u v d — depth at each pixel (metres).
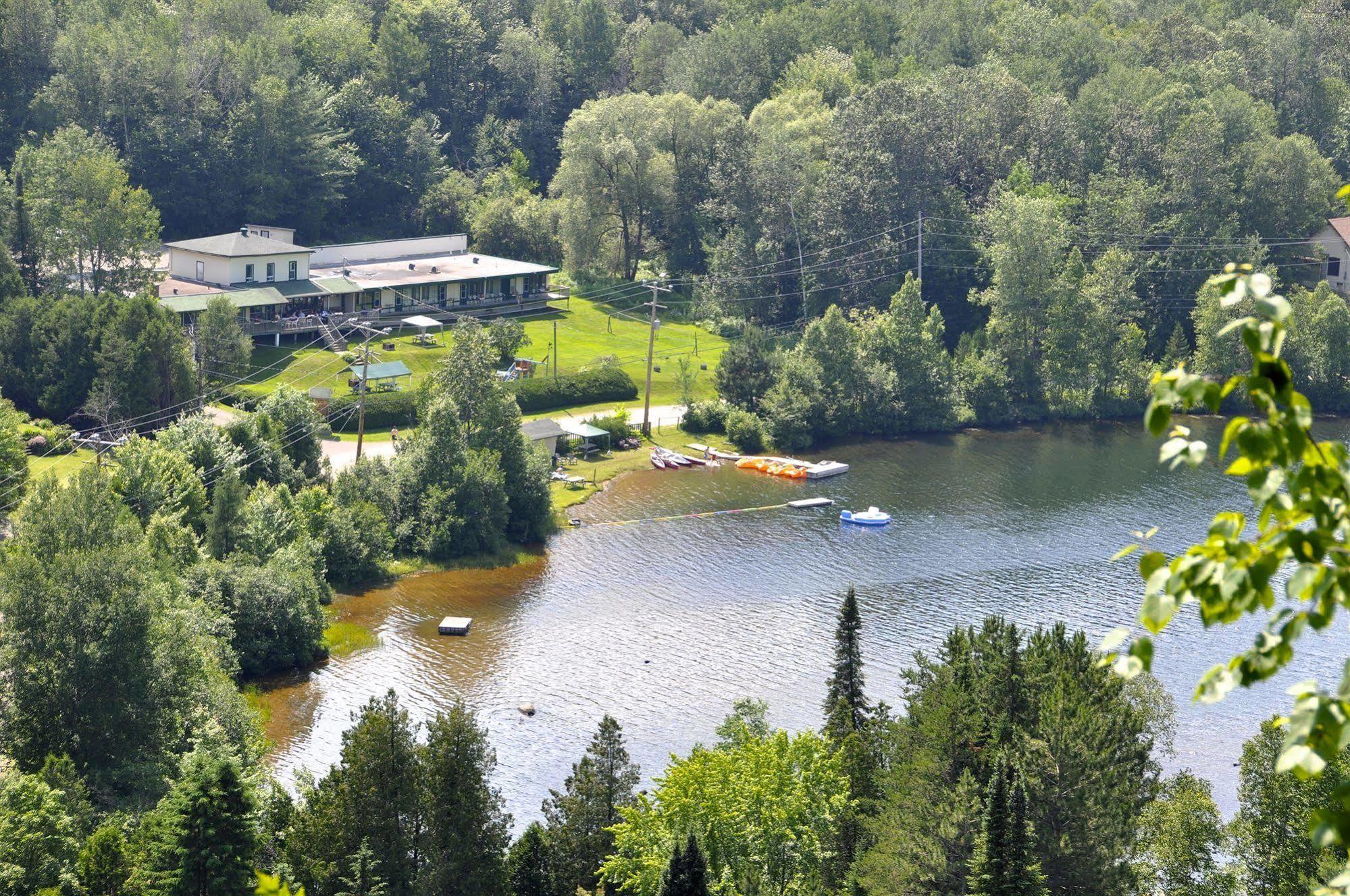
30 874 62.56
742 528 142.88
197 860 61.41
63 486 128.12
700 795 66.38
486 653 108.94
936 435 184.62
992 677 75.56
